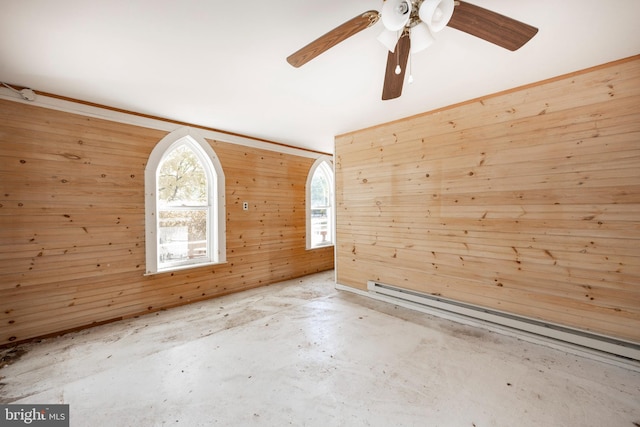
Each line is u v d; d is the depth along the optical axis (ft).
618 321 6.75
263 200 14.15
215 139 12.25
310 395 5.74
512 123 8.24
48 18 5.06
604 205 6.91
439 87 8.20
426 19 3.99
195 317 9.95
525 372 6.49
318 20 5.26
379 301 11.64
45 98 8.30
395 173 11.11
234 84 7.88
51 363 6.97
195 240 12.02
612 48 6.22
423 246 10.32
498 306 8.59
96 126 9.21
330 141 14.62
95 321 9.18
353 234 12.76
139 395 5.76
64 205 8.64
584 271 7.18
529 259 8.02
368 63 6.75
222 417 5.15
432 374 6.44
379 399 5.61
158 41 5.86
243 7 4.86
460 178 9.32
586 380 6.17
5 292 7.75
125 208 9.80
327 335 8.47
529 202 7.99
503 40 4.68
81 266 8.94
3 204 7.72
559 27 5.48
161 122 10.64
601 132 6.93
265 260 14.25
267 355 7.32
